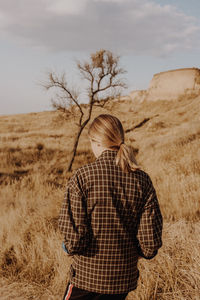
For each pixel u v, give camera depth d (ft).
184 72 172.35
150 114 121.60
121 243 4.12
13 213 17.56
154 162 31.55
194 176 20.04
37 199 21.54
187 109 103.14
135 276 4.44
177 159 28.81
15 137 70.69
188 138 43.14
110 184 4.08
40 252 11.02
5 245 12.43
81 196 4.04
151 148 46.52
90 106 38.40
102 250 4.07
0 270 10.71
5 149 51.24
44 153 48.21
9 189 27.20
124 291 4.20
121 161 4.18
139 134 77.56
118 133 4.40
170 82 174.91
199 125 53.67
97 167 4.19
